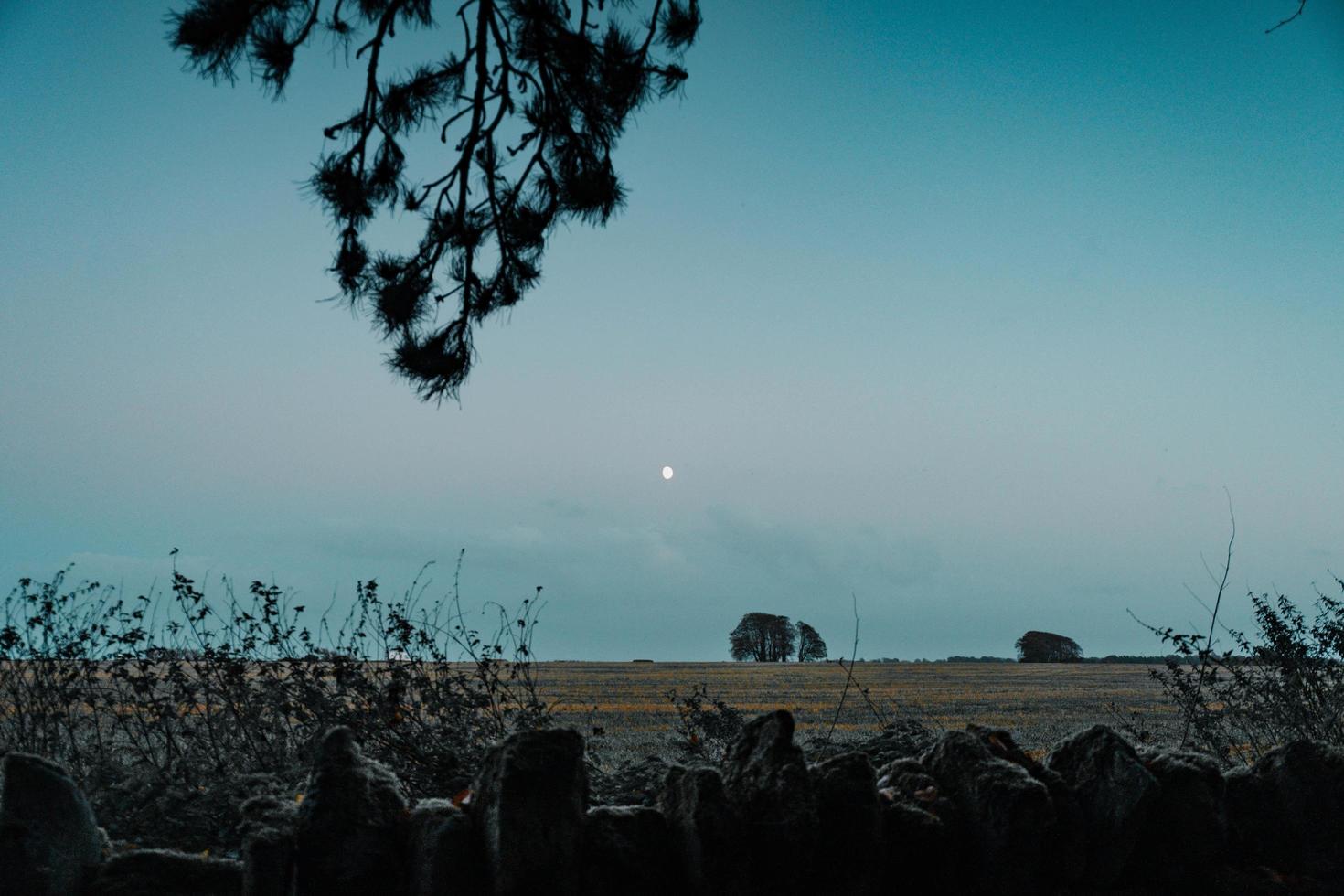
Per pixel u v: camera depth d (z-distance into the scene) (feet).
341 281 26.37
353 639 25.73
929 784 16.52
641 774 23.39
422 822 13.84
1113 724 55.21
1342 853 17.01
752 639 252.83
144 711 25.12
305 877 13.38
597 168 26.25
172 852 14.44
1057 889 15.93
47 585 23.50
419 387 26.91
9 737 22.68
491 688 25.32
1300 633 27.68
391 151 25.68
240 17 20.94
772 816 14.52
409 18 23.36
